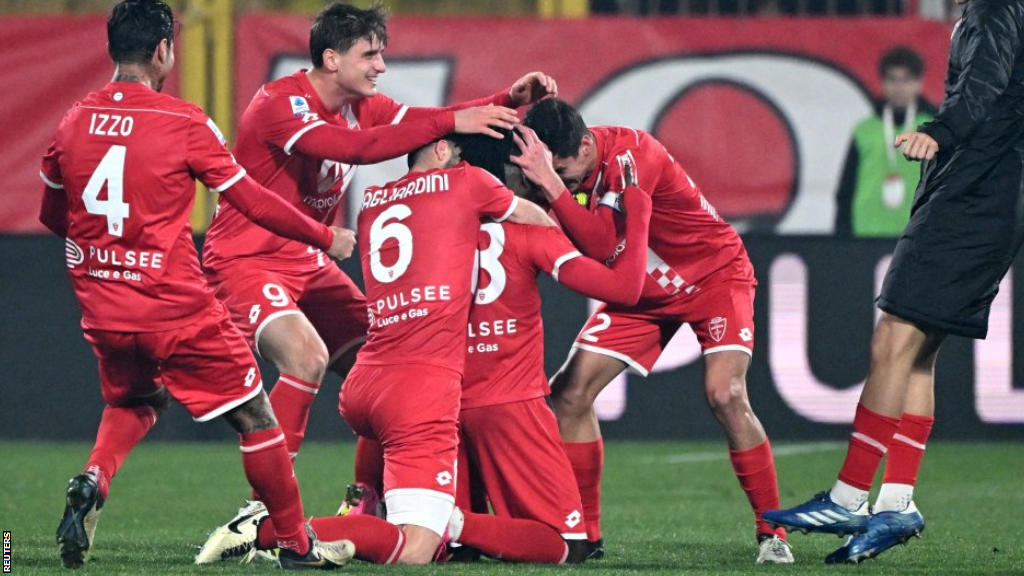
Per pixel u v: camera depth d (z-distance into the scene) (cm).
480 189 1645
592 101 3428
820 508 1681
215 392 1566
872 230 3425
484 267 1648
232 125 3409
